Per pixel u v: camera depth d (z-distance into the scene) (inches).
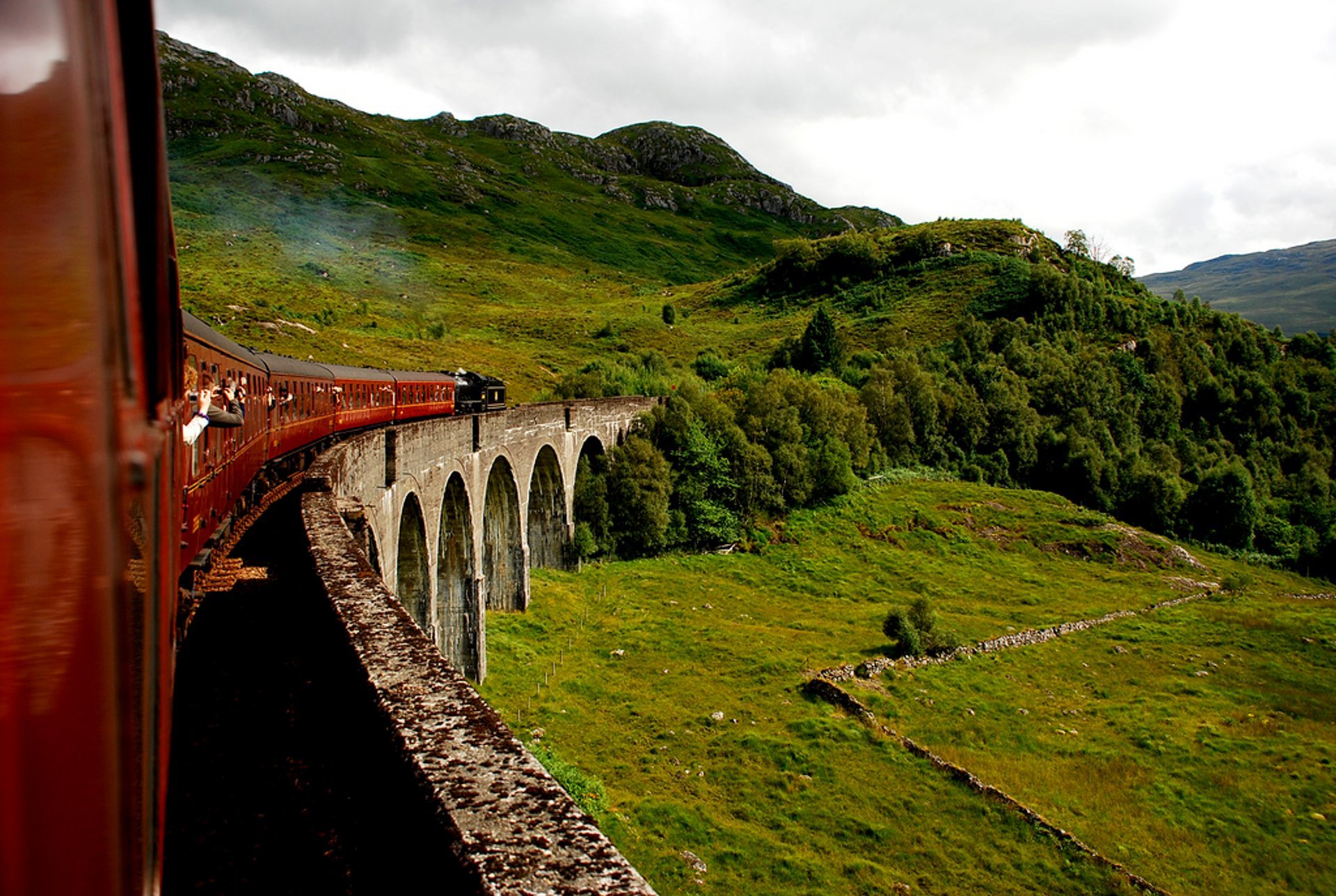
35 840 60.2
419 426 890.1
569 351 3917.3
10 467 57.6
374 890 171.3
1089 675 1482.5
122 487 65.6
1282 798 1075.3
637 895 116.5
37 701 59.8
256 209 6658.5
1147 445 3353.8
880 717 1214.3
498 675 1283.2
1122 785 1085.1
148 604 86.7
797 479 2299.5
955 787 1027.3
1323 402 3870.6
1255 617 1827.0
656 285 7485.2
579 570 1859.0
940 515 2405.3
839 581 1947.6
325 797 244.1
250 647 374.9
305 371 813.9
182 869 213.8
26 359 57.7
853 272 5044.3
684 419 2220.7
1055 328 3853.3
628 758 1069.8
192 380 339.6
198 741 286.0
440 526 1176.8
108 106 65.1
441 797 140.8
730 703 1238.3
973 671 1435.8
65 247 58.6
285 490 698.2
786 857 866.8
